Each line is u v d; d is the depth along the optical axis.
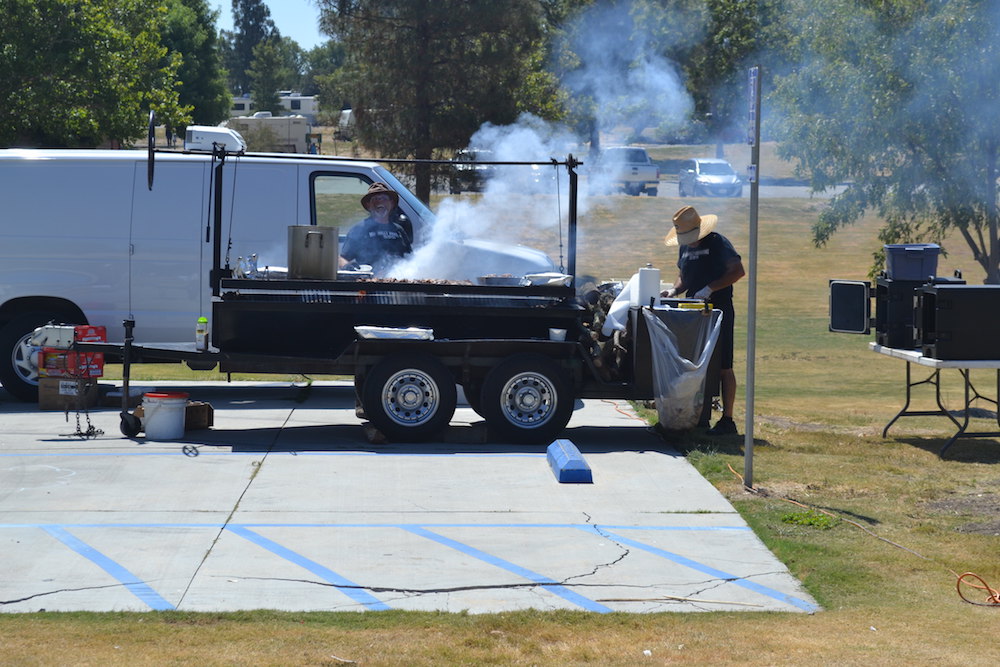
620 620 8.47
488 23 38.81
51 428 15.40
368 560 9.83
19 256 17.69
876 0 28.61
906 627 8.41
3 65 43.47
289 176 18.17
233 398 18.64
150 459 13.53
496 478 12.86
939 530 10.90
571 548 10.27
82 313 17.88
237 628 8.19
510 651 7.84
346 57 41.44
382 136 39.38
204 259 17.95
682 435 15.25
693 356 14.67
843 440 15.61
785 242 49.59
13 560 9.67
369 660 7.62
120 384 20.02
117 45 46.62
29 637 7.91
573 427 16.25
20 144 46.62
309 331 15.16
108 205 17.86
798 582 9.51
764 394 23.31
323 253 15.01
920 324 14.87
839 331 16.31
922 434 16.33
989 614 8.72
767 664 7.62
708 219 15.34
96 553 9.90
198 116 110.75
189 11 107.50
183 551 10.00
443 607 8.76
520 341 14.60
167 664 7.48
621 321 15.16
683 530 10.90
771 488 12.52
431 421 14.62
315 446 14.45
